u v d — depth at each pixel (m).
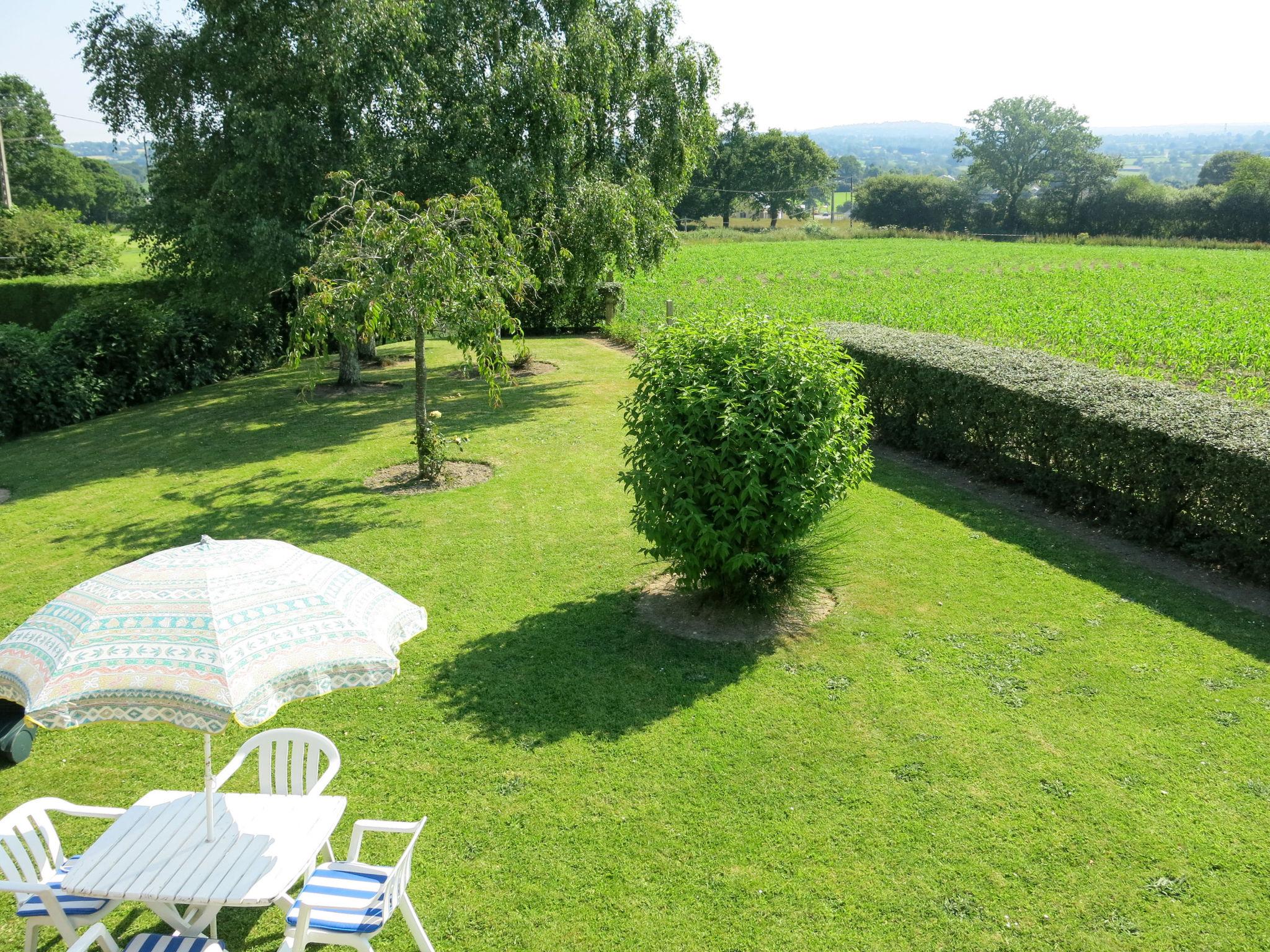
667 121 17.42
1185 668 6.07
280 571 3.54
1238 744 5.19
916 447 11.59
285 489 11.05
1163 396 8.99
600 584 7.81
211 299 16.58
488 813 4.82
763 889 4.21
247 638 3.20
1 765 5.45
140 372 17.05
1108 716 5.54
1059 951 3.79
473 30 15.12
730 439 6.29
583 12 15.87
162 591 3.32
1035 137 85.88
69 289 20.88
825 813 4.73
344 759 5.37
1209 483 7.59
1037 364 10.70
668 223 17.31
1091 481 8.89
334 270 11.12
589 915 4.08
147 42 15.18
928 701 5.79
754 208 98.75
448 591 7.79
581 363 19.16
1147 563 7.86
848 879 4.25
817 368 6.61
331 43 13.36
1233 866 4.24
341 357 17.02
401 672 6.38
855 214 98.38
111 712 2.99
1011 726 5.47
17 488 11.78
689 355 6.71
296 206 14.52
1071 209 83.31
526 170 14.78
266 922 4.18
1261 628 6.59
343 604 3.52
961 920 3.98
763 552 6.62
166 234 15.60
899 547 8.44
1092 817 4.62
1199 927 3.89
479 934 3.98
